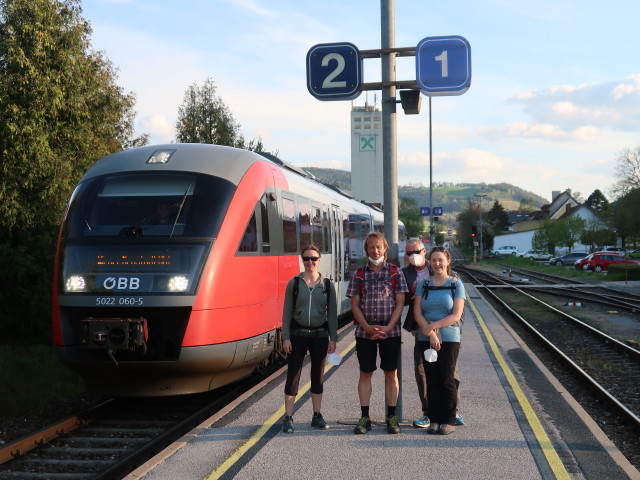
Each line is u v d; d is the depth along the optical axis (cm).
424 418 671
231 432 654
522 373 970
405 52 973
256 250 887
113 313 780
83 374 794
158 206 826
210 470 546
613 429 784
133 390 797
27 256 1337
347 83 952
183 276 779
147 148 908
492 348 1175
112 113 1495
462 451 586
